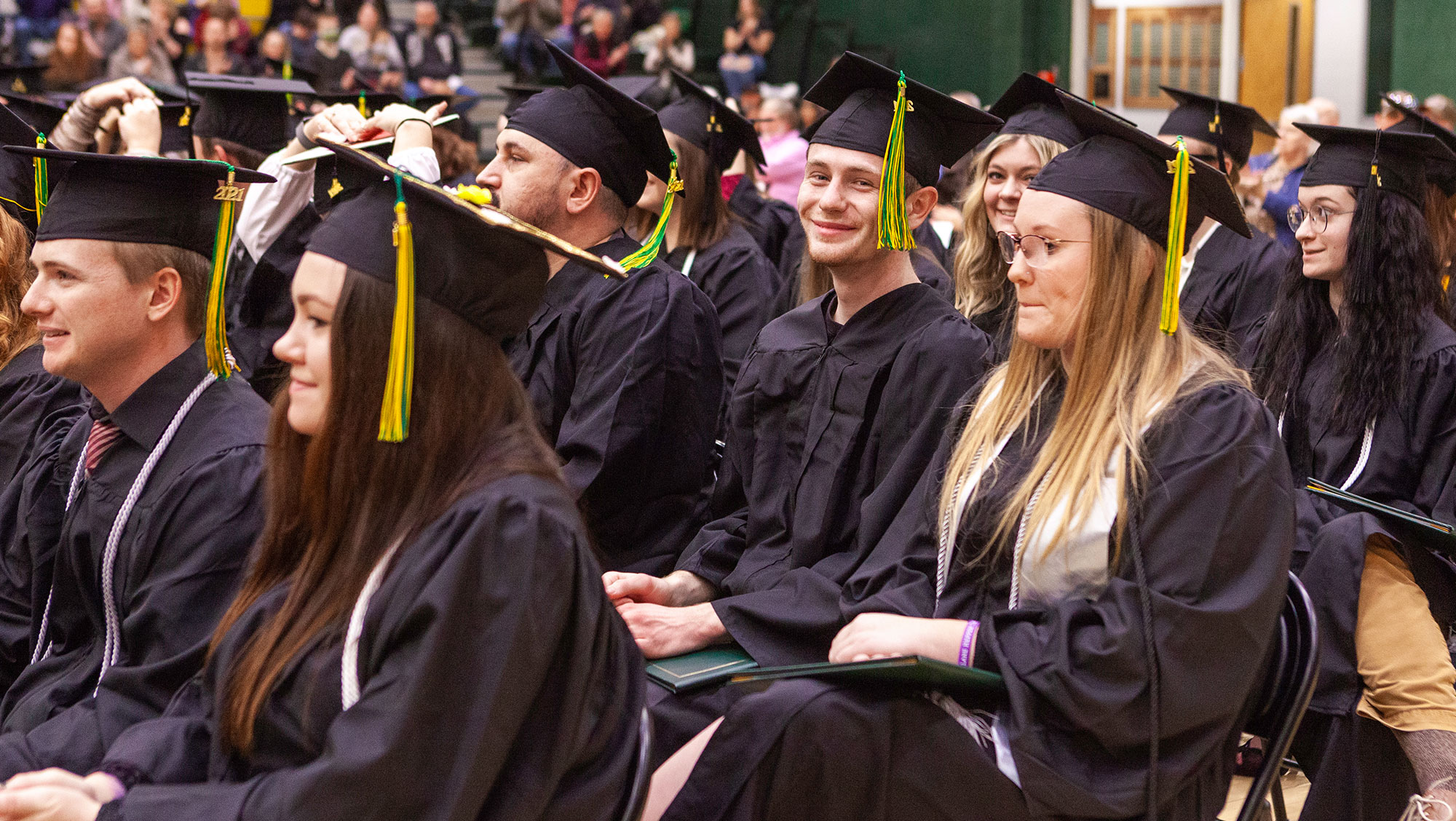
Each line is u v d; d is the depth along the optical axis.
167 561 1.91
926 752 1.84
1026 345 2.10
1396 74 12.42
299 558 1.66
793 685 1.86
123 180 1.97
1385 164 2.85
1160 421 1.86
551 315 2.89
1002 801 1.81
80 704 1.89
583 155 2.79
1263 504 1.80
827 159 2.52
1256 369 3.11
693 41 14.61
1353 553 2.50
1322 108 7.19
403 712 1.37
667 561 2.80
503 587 1.42
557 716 1.46
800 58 13.85
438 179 2.61
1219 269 4.14
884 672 1.75
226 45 10.83
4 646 2.33
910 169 2.58
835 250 2.51
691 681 2.06
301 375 1.54
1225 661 1.75
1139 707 1.74
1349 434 2.84
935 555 2.13
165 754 1.61
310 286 1.52
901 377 2.42
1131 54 14.32
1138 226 1.93
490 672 1.39
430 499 1.51
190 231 2.03
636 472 2.75
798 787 1.83
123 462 2.03
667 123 4.20
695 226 4.28
